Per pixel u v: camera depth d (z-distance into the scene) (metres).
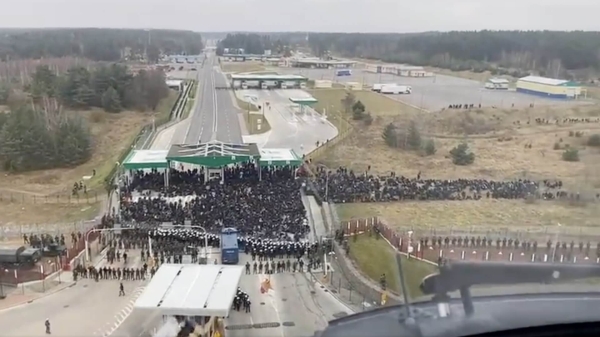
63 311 33.00
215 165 57.94
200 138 84.12
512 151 77.94
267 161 59.69
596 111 104.38
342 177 61.31
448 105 113.62
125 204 50.22
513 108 106.38
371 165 69.81
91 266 38.56
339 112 108.00
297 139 83.75
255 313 32.38
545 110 104.81
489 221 48.12
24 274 37.78
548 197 55.94
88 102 106.88
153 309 27.30
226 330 30.22
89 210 52.47
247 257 40.44
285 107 115.88
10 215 51.50
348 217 48.81
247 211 47.59
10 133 69.81
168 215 46.69
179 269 32.50
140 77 116.25
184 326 27.84
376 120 96.56
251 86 151.62
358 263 38.34
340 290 35.44
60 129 73.81
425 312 7.67
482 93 136.25
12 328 30.81
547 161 72.12
